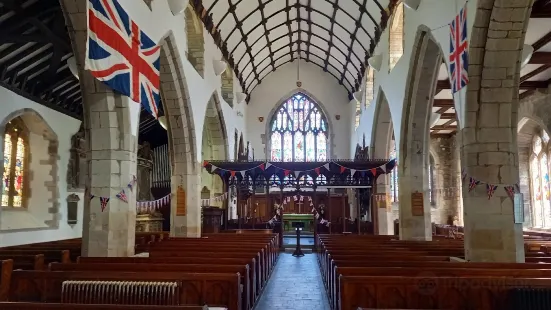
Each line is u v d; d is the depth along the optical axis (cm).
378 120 1900
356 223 1927
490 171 838
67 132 1439
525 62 940
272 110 2852
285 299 877
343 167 1673
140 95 912
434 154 2497
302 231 2405
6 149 1283
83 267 634
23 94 1198
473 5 810
